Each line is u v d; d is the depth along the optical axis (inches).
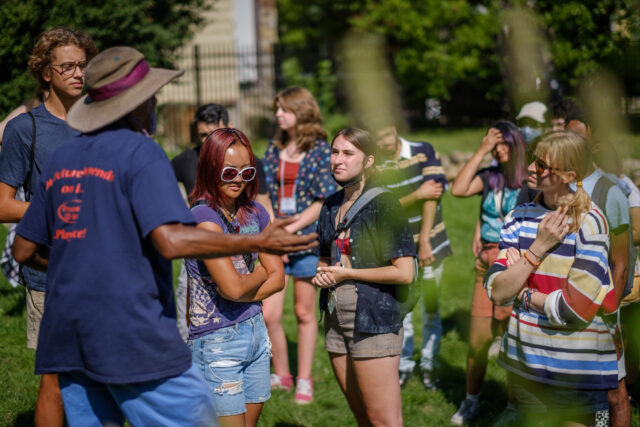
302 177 187.9
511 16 326.0
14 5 285.9
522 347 121.6
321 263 139.1
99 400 101.2
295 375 204.5
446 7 688.4
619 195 132.3
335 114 685.3
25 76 280.1
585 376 116.6
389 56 762.8
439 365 197.2
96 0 355.9
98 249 94.0
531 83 322.3
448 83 735.7
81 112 99.1
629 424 136.1
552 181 118.7
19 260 104.9
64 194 96.9
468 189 175.9
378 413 128.6
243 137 124.2
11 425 156.8
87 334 93.8
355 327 127.0
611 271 132.0
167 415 97.6
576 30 281.6
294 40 818.2
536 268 120.7
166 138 531.8
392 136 182.5
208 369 120.6
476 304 174.2
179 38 439.2
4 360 191.5
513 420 156.3
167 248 90.3
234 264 124.6
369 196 129.6
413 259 129.5
